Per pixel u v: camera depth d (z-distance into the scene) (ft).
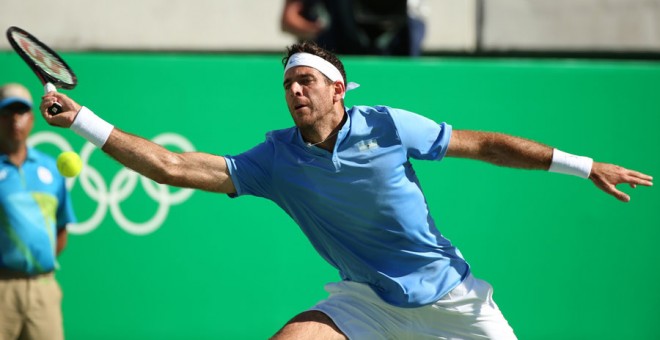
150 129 75.87
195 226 75.66
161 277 75.25
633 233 80.38
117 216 75.05
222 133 76.69
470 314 53.06
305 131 50.34
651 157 81.05
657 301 80.38
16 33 51.31
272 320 76.28
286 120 77.77
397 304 52.37
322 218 51.98
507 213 78.79
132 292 74.95
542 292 79.05
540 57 99.25
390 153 50.62
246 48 102.53
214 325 75.61
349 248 52.47
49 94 47.34
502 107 79.51
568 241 79.46
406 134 50.78
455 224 78.13
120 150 47.70
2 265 65.21
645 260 80.43
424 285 52.24
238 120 76.95
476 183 78.48
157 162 48.32
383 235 51.72
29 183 66.69
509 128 79.61
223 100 76.74
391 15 87.20
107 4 99.96
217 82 76.74
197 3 101.81
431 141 51.60
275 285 76.43
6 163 66.44
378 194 50.75
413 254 52.21
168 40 101.14
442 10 103.91
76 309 74.43
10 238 65.36
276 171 51.21
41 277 66.23
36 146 74.28
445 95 78.95
